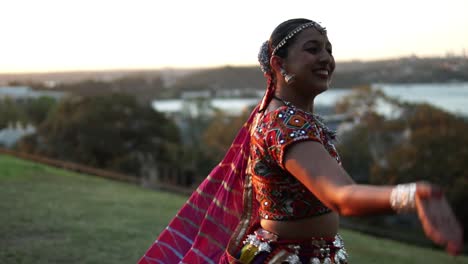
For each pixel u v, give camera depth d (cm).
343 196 172
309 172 193
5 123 6950
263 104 233
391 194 154
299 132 202
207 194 278
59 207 681
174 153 4806
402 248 890
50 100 7588
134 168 4269
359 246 807
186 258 267
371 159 4056
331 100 4594
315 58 218
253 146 221
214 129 5584
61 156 4456
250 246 227
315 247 218
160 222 654
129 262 463
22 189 799
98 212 675
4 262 434
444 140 3381
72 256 465
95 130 4481
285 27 223
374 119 4059
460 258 888
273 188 217
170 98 13000
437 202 143
